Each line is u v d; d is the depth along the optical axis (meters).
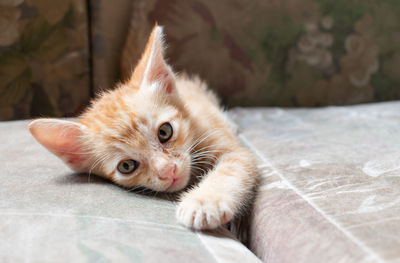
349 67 0.55
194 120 0.38
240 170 0.34
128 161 0.34
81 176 0.35
